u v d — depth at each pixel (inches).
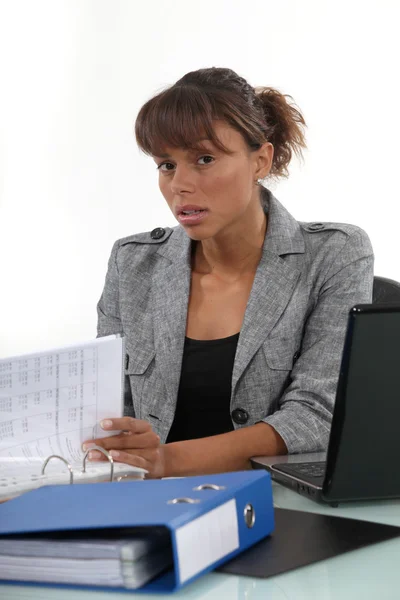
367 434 49.9
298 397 74.3
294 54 195.6
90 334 213.6
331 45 193.2
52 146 214.4
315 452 70.1
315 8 193.3
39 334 217.0
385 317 47.9
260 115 75.7
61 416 57.1
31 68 213.9
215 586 39.1
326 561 42.1
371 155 192.5
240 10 198.8
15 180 217.2
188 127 70.0
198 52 202.8
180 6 203.3
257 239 82.0
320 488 53.4
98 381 58.4
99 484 47.2
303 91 195.0
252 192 80.4
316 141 194.2
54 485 48.6
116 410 59.9
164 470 63.4
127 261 87.7
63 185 214.4
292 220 84.0
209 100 71.1
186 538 37.6
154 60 206.2
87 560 38.7
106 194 211.3
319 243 82.7
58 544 39.1
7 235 217.3
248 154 74.2
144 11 205.8
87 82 211.3
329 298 80.3
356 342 48.0
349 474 50.9
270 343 78.8
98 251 212.5
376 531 46.1
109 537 39.5
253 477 44.7
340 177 193.9
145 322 84.5
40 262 217.2
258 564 41.2
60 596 38.6
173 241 86.3
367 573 40.4
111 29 208.5
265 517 44.9
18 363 54.1
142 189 208.5
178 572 37.0
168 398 81.0
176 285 83.3
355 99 192.2
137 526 39.1
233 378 78.5
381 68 190.9
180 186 72.0
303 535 45.4
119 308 87.9
